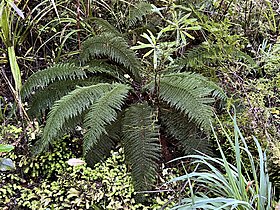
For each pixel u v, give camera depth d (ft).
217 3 6.79
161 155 5.33
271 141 5.09
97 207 5.11
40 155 5.74
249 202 4.19
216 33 6.09
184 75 5.66
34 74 5.71
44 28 7.14
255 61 6.57
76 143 6.06
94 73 6.29
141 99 6.07
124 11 7.56
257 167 5.26
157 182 5.37
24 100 6.14
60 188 5.42
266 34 7.04
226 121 5.63
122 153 5.71
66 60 6.71
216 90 5.48
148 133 5.30
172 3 6.48
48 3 7.48
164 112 5.75
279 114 5.76
